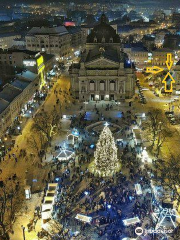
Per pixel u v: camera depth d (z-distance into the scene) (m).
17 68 175.88
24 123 129.50
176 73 162.62
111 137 88.69
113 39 183.25
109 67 156.62
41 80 180.62
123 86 157.88
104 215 74.69
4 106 119.50
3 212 70.31
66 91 174.88
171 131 120.19
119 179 88.81
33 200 80.88
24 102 144.50
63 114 140.38
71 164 97.31
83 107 150.62
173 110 142.75
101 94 160.62
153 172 91.25
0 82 157.75
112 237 67.50
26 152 105.06
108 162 89.12
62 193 82.31
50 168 95.81
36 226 71.88
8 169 95.06
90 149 107.06
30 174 92.62
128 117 134.75
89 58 172.50
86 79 157.88
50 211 72.62
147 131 117.12
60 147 107.00
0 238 65.75
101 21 188.00
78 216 72.25
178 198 74.62
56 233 68.38
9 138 114.62
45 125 117.69
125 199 79.75
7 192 81.25
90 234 68.75
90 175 91.00
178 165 92.19
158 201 73.19
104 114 140.12
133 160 99.06
